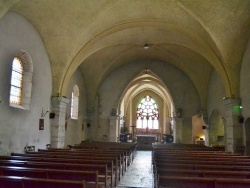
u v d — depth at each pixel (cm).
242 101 1291
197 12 1156
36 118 1163
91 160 705
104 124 2167
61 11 1142
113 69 2169
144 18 1309
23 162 604
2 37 904
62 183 388
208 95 1958
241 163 690
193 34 1321
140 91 3438
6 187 403
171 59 2036
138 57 2108
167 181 430
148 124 3466
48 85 1300
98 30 1327
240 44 1255
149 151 2430
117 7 1203
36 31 1184
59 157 779
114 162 843
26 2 996
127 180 977
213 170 557
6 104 927
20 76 1088
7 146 930
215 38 1232
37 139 1168
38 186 397
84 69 1952
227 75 1339
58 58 1323
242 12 1108
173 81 2139
